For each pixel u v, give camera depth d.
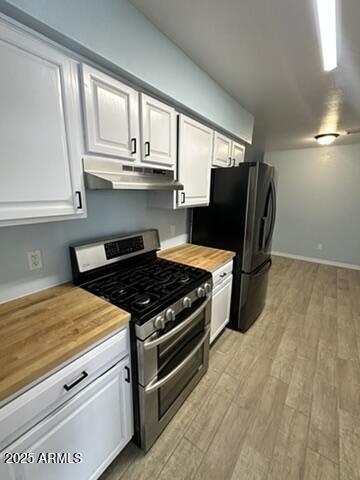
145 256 1.93
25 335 0.96
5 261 1.21
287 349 2.22
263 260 2.58
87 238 1.59
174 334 1.34
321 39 1.42
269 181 2.35
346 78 1.90
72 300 1.26
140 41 1.27
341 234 4.66
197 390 1.75
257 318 2.73
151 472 1.24
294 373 1.93
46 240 1.36
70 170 1.09
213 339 2.13
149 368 1.21
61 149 1.04
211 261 2.03
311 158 4.78
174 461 1.29
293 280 3.93
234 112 2.40
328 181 4.67
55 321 1.06
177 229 2.51
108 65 1.17
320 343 2.31
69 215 1.13
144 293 1.33
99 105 1.15
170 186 1.59
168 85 1.50
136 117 1.36
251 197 2.17
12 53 0.84
